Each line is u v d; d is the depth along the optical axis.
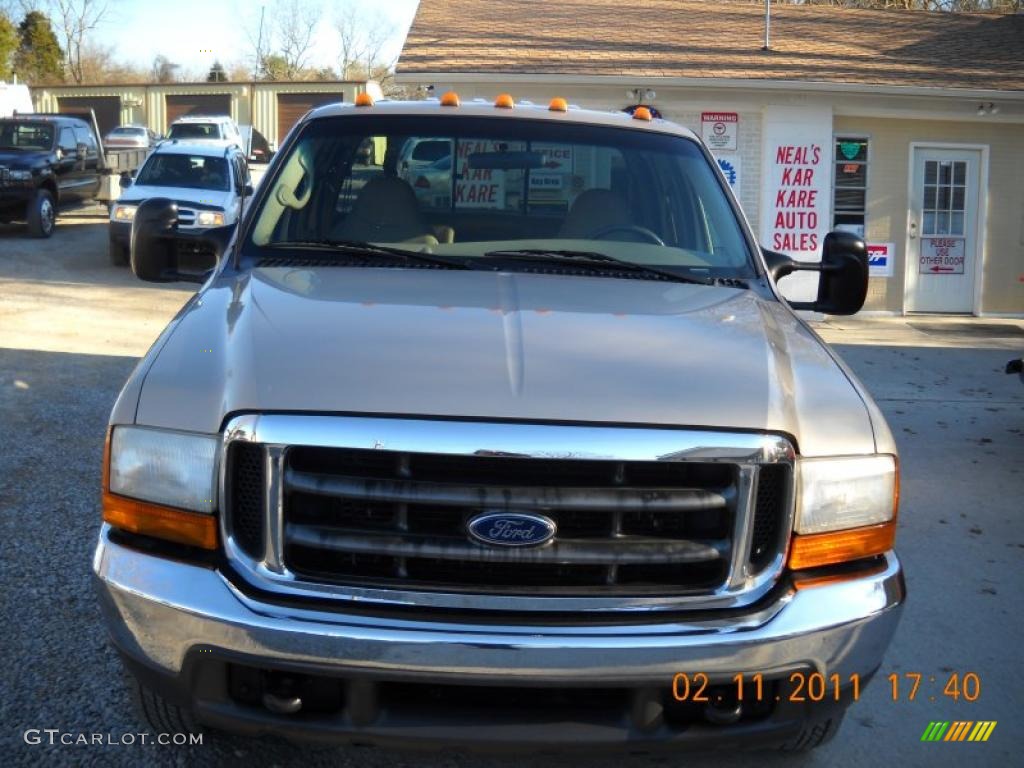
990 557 5.47
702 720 2.65
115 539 2.75
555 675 2.51
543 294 3.37
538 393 2.63
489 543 2.54
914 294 14.83
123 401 2.80
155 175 16.17
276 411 2.58
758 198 14.02
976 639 4.49
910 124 14.42
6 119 19.48
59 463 6.23
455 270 3.66
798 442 2.72
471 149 4.14
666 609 2.60
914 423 8.36
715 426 2.63
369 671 2.49
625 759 3.41
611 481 2.59
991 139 14.60
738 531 2.63
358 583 2.56
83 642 4.04
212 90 40.12
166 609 2.57
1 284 13.32
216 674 2.58
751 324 3.25
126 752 3.34
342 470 2.58
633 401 2.65
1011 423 8.40
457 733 2.55
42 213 18.47
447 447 2.53
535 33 15.87
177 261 4.11
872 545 2.82
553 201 4.12
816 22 17.59
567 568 2.61
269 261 3.70
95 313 11.55
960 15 18.61
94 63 64.31
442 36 15.37
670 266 3.86
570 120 4.32
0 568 4.68
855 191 14.48
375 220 3.99
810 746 3.30
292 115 39.84
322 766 3.32
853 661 2.72
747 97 13.74
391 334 2.90
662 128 4.44
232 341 2.91
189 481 2.65
